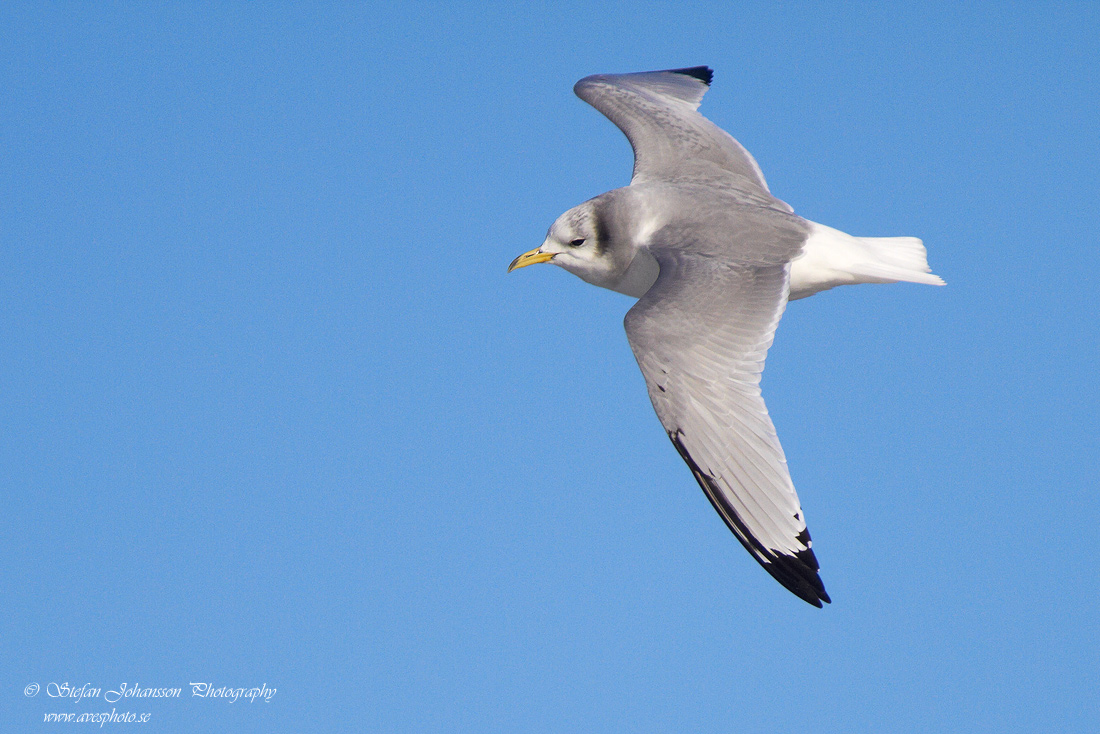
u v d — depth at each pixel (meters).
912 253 11.70
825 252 11.27
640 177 13.09
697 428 9.59
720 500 9.40
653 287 10.50
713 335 9.91
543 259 12.40
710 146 13.44
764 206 11.84
